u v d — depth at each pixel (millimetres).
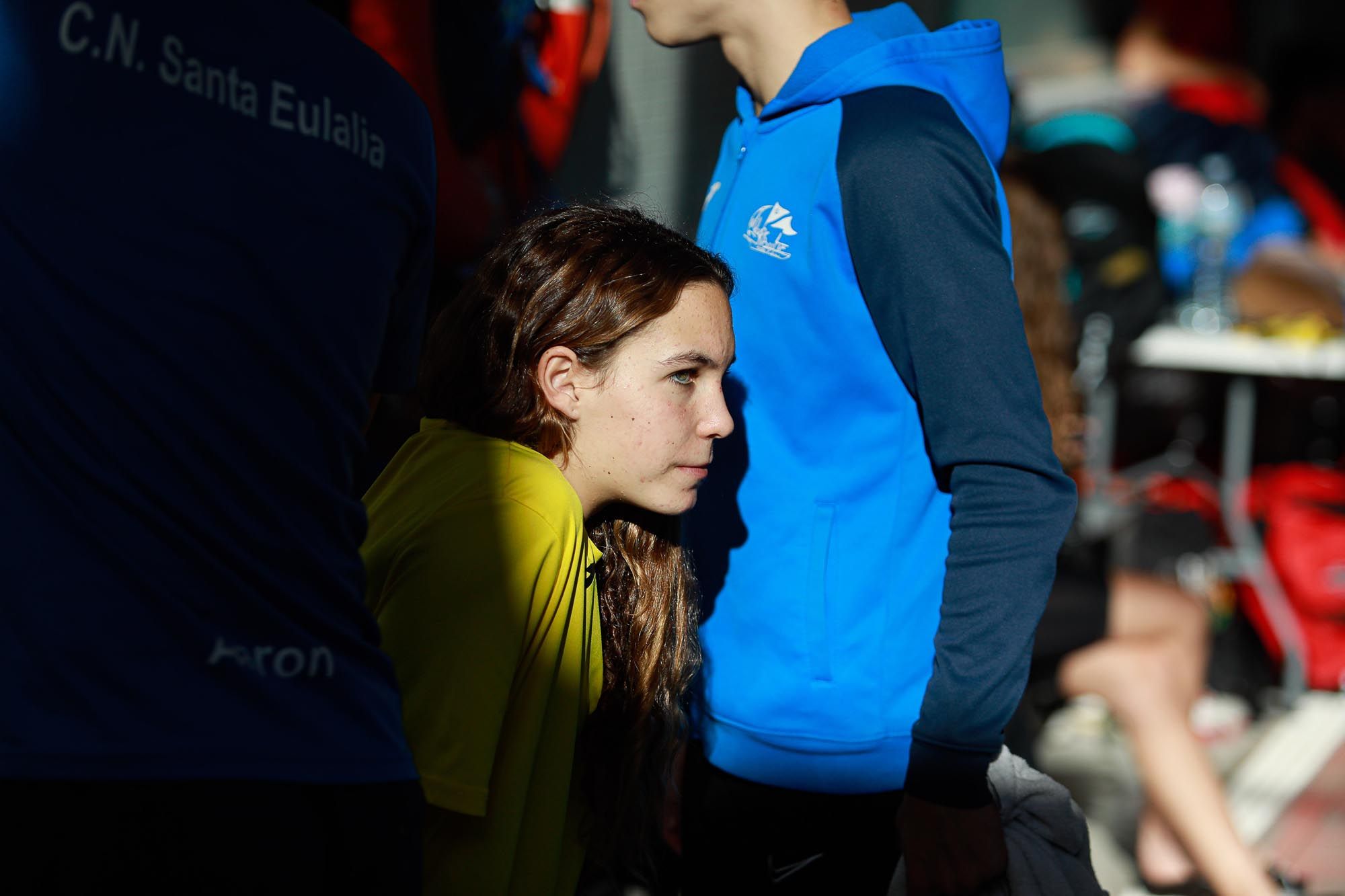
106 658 3588
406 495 5035
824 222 5391
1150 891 9797
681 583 5613
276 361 3906
